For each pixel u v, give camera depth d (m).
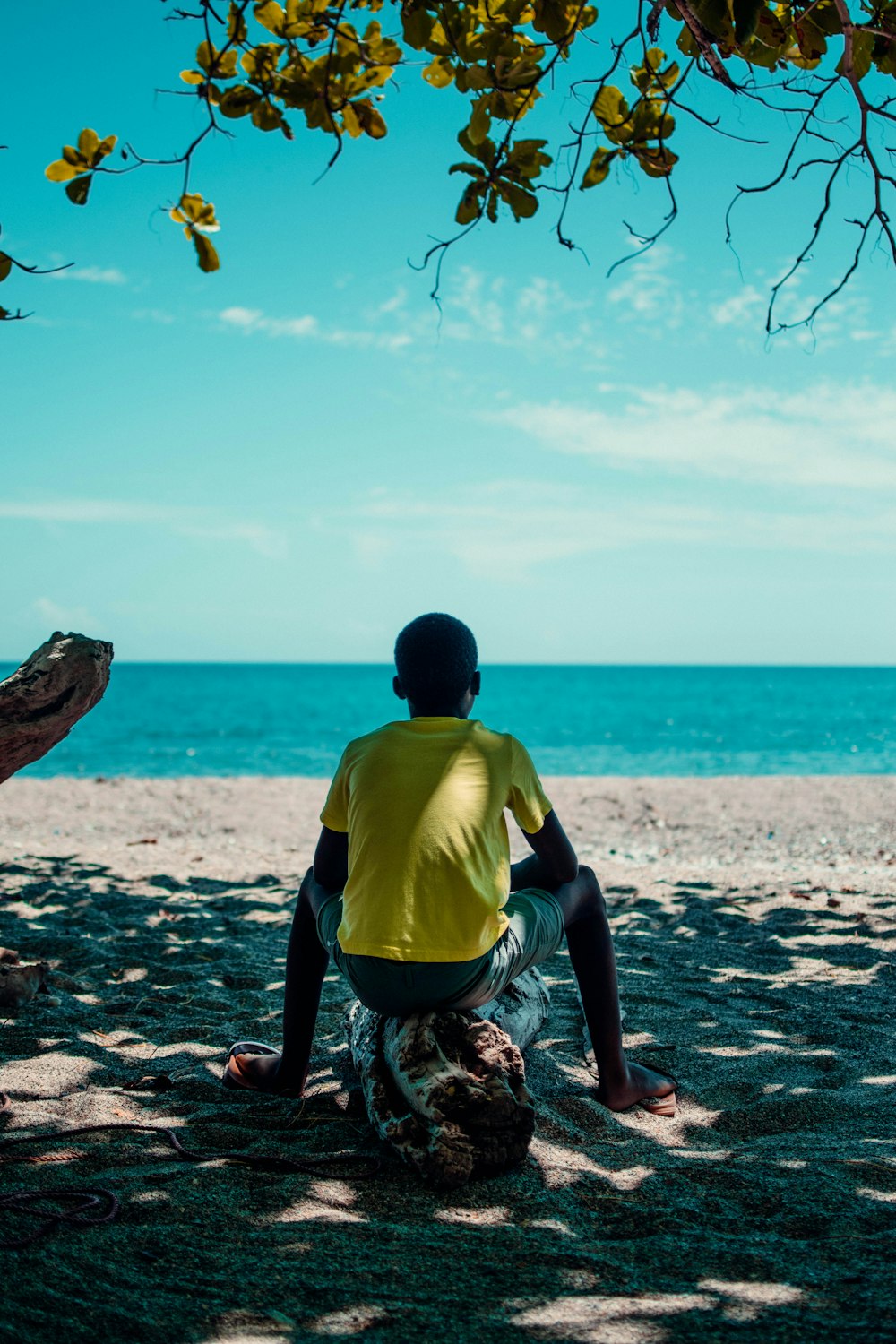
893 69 3.56
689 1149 2.96
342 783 3.00
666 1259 2.27
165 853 9.29
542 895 3.05
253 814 13.86
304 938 3.23
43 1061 3.61
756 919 6.43
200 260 3.73
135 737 36.72
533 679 128.75
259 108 3.75
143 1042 3.88
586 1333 1.95
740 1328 1.96
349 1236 2.37
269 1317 2.01
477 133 3.57
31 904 6.53
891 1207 2.52
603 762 26.84
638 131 3.63
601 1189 2.67
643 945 5.68
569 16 3.51
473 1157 2.66
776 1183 2.67
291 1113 3.19
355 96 3.78
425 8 3.55
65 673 3.20
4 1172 2.70
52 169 3.50
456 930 2.70
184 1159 2.80
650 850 11.20
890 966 5.13
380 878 2.75
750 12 3.15
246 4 3.64
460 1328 1.97
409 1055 2.76
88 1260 2.21
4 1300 2.01
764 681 126.25
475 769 2.88
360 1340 1.92
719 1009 4.41
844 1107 3.26
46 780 17.33
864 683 119.94
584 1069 3.62
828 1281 2.15
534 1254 2.29
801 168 3.59
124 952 5.34
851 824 13.08
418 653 3.03
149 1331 1.94
